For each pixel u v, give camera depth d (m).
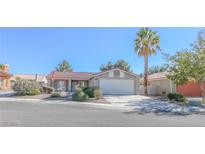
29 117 12.72
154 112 15.94
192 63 19.06
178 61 19.88
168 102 21.66
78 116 13.43
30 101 22.25
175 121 12.55
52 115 13.60
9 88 41.97
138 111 16.23
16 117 12.64
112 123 11.53
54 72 41.25
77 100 22.52
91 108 17.44
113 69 30.92
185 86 30.30
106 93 30.61
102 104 20.12
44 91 30.31
